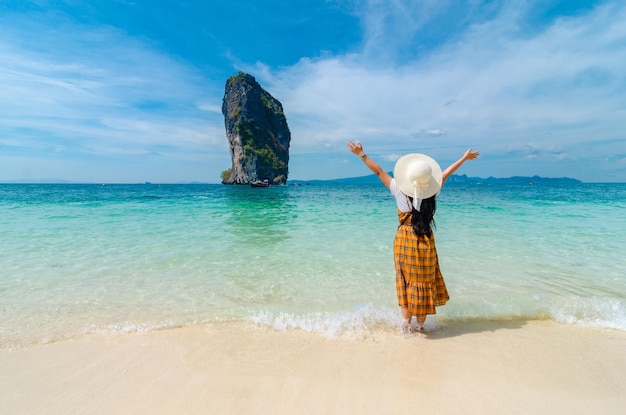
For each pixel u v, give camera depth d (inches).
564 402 89.0
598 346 120.6
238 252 269.1
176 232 360.8
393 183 136.6
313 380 99.1
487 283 193.6
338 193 1659.7
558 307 155.4
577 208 614.2
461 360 110.8
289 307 160.9
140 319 145.9
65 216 499.8
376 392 93.3
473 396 91.4
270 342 124.1
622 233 343.9
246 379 99.7
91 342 124.3
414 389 94.6
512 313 150.6
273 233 354.9
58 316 148.7
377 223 432.5
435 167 133.8
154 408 86.7
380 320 143.6
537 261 239.3
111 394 92.8
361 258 251.3
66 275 208.8
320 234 349.4
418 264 129.6
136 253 265.0
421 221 130.3
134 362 109.8
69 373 103.4
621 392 93.4
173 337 128.3
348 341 125.2
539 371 103.7
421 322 133.6
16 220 448.8
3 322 142.1
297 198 1094.4
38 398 91.2
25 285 189.8
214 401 89.4
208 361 110.2
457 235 335.3
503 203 747.4
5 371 104.5
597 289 183.9
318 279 203.8
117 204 762.8
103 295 175.8
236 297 174.1
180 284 194.1
